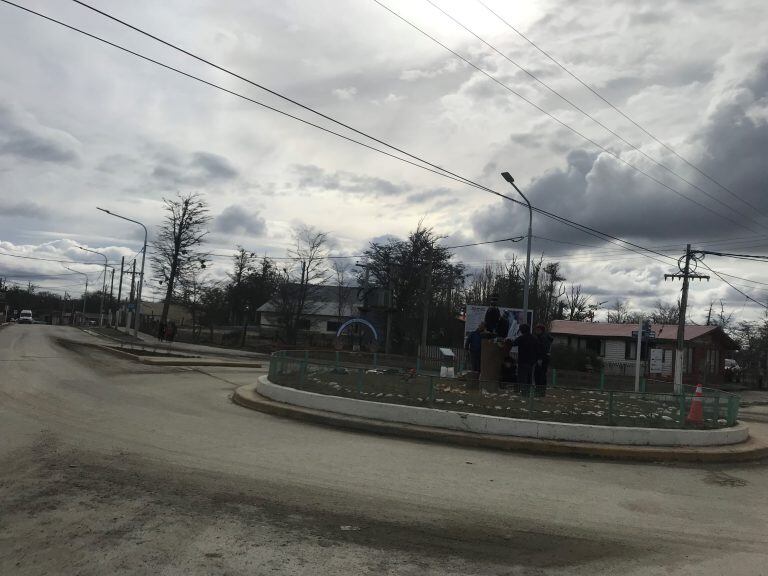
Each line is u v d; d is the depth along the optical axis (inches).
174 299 2229.3
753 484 356.8
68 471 270.7
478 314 1098.7
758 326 2353.6
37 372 684.1
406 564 189.8
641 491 317.1
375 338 1443.2
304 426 442.6
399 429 430.3
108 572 168.9
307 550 195.2
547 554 208.4
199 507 231.1
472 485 300.5
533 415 455.2
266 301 2741.1
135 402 505.0
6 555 177.2
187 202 2096.5
